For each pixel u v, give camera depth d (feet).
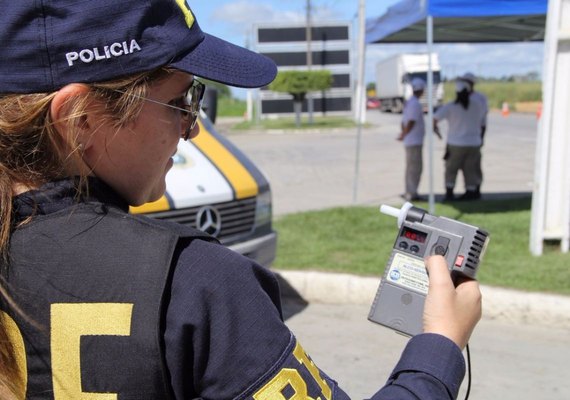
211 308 3.10
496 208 28.55
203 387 3.12
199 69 3.38
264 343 3.13
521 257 19.35
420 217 4.12
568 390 12.03
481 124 31.01
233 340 3.09
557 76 18.89
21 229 3.32
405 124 31.27
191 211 13.12
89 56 3.11
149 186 3.58
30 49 3.11
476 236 3.92
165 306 3.07
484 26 31.68
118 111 3.26
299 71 95.96
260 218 14.84
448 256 3.92
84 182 3.38
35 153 3.31
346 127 92.38
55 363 3.14
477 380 12.46
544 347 13.97
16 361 3.23
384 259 19.53
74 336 3.11
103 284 3.13
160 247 3.17
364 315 16.29
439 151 56.80
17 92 3.16
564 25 18.57
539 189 19.40
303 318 16.16
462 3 22.66
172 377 3.07
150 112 3.40
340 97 119.65
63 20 3.09
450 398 3.31
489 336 14.60
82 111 3.19
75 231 3.28
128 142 3.38
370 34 31.99
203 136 15.71
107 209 3.36
